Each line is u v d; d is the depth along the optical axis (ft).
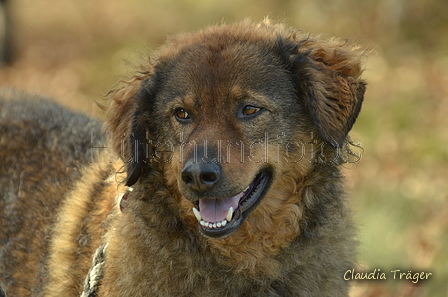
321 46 24.00
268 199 22.20
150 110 23.11
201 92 21.52
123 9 94.73
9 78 77.66
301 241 22.26
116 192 23.93
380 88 65.00
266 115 21.57
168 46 24.40
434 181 46.03
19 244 26.32
